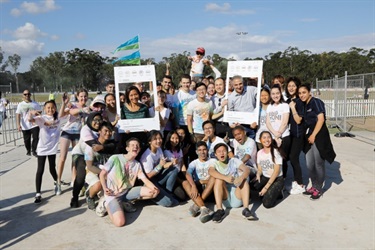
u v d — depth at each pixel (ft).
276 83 19.21
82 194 18.35
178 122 20.26
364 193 17.93
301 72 188.03
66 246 12.62
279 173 16.51
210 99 20.54
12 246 12.71
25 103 29.30
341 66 188.44
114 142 16.63
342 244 12.35
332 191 18.35
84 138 16.01
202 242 12.68
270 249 12.05
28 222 14.90
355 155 27.30
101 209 15.25
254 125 18.42
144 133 17.85
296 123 17.61
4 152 31.78
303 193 17.81
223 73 146.00
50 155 17.83
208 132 17.26
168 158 16.96
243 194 15.30
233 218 14.89
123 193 15.42
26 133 29.45
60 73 213.25
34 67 222.07
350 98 49.78
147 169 16.29
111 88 21.35
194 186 15.55
